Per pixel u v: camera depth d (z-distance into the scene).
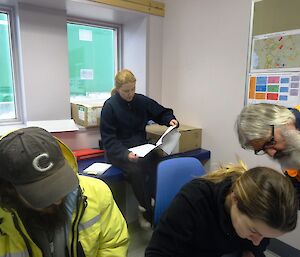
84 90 2.88
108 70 3.04
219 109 2.43
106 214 0.88
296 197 0.66
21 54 2.26
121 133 2.21
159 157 2.11
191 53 2.62
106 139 2.11
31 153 0.61
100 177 1.95
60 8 2.38
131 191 2.48
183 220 0.85
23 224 0.70
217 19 2.34
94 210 0.84
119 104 2.14
